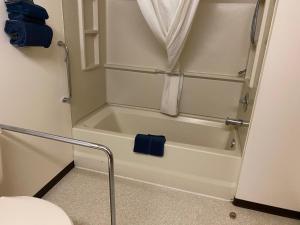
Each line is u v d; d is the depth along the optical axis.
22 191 1.55
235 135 2.01
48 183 1.79
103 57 2.42
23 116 1.46
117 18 2.32
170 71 2.21
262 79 1.39
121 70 2.47
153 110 2.51
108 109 2.51
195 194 1.84
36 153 1.62
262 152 1.53
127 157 1.93
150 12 1.81
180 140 2.38
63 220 0.96
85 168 2.08
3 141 1.34
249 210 1.70
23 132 1.20
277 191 1.60
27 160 1.55
